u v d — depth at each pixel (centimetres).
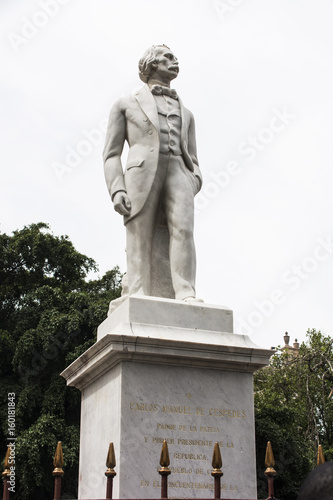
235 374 475
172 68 591
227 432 453
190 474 428
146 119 554
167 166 548
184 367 461
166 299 487
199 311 488
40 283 1805
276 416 1536
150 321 470
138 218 531
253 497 441
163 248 556
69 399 1406
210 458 440
